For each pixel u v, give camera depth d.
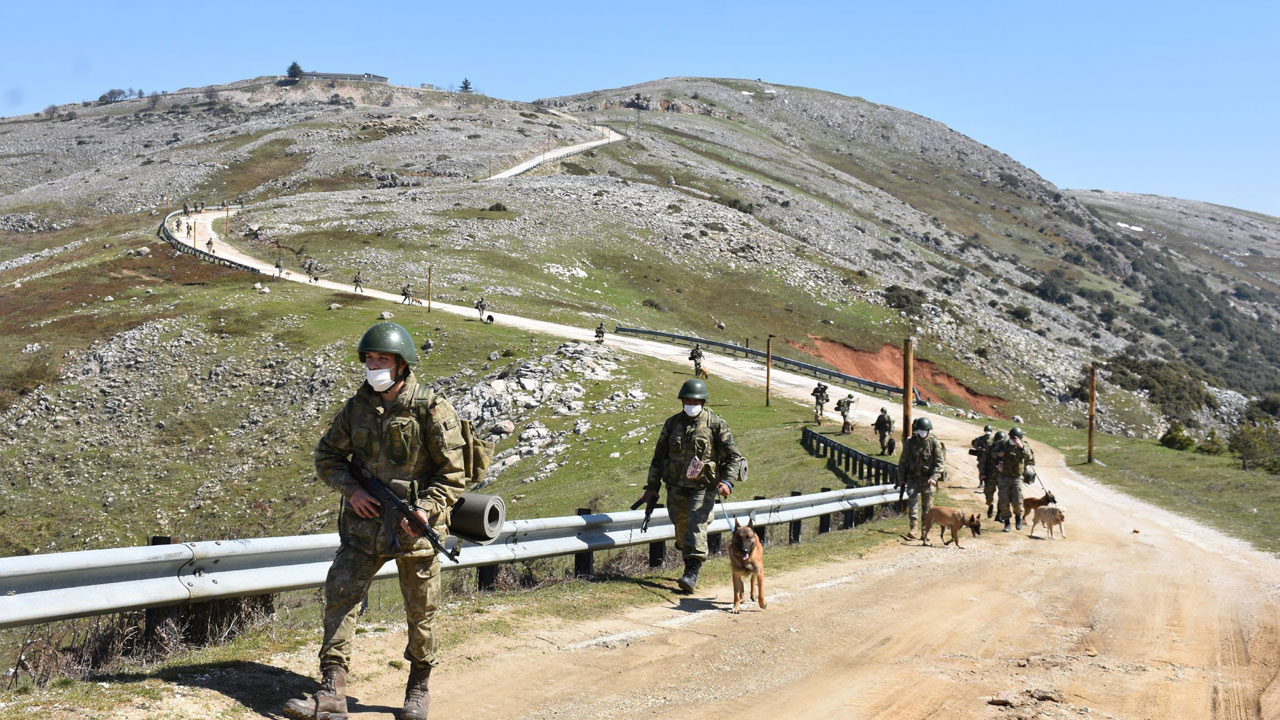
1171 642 7.09
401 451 4.39
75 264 78.31
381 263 81.56
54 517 38.72
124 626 5.60
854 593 8.91
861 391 54.62
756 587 9.09
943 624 7.58
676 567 10.30
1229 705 5.28
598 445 35.81
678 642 6.62
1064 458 33.22
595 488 29.27
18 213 123.12
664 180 146.25
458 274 79.81
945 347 88.69
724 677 5.75
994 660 6.37
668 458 8.88
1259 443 28.62
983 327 95.56
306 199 108.81
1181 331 177.00
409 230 92.94
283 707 4.36
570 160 150.12
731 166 182.50
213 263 77.56
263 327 59.06
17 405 49.34
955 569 10.83
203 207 105.38
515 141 158.12
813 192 180.12
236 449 44.38
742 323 84.88
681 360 56.31
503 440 39.56
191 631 5.79
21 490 41.34
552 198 112.06
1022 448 15.65
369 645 5.94
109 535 36.75
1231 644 7.04
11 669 5.25
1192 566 11.81
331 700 4.28
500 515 5.07
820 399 39.72
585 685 5.44
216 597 5.49
